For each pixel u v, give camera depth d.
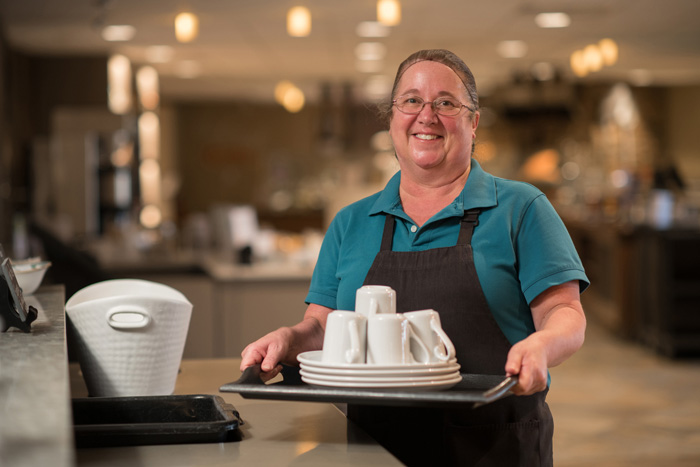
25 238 5.36
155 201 12.34
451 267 1.81
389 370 1.43
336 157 17.80
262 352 1.70
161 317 1.82
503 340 1.77
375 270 1.87
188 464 1.40
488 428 1.76
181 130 17.81
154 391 1.84
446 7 7.95
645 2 7.87
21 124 9.85
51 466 0.79
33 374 1.18
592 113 15.26
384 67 11.94
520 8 8.03
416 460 1.77
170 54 10.58
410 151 1.86
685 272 7.38
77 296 2.06
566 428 5.14
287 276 5.45
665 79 13.45
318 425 1.70
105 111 9.61
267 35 9.29
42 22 8.40
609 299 9.03
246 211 7.13
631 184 10.24
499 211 1.85
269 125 17.97
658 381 6.46
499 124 15.66
